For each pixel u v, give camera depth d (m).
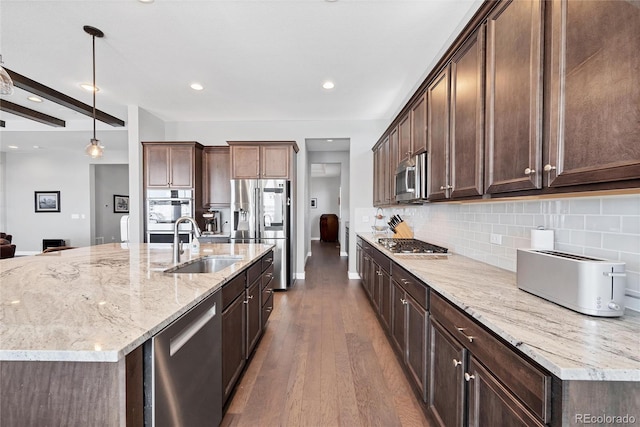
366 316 3.49
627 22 0.84
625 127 0.85
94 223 8.05
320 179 12.12
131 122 4.55
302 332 3.04
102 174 8.46
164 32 2.62
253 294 2.49
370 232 5.19
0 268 1.95
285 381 2.18
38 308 1.17
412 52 2.98
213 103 4.45
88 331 0.95
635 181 0.85
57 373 0.88
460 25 2.53
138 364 0.95
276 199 4.64
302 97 4.23
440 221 3.06
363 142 5.35
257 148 4.70
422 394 1.81
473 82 1.72
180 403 1.17
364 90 3.96
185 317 1.22
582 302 1.08
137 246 3.17
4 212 7.85
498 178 1.48
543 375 0.82
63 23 2.48
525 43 1.27
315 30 2.61
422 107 2.59
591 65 0.96
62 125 5.37
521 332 0.95
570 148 1.05
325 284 4.98
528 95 1.25
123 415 0.88
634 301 1.14
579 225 1.38
